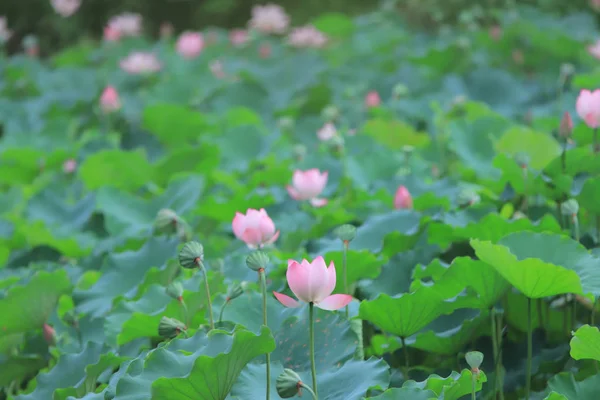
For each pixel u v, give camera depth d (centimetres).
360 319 795
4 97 1741
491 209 853
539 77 1520
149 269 851
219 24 3022
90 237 970
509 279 749
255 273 840
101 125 1438
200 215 951
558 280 739
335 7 2739
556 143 945
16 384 848
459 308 799
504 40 1593
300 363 759
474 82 1427
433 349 791
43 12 2928
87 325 845
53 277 830
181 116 1240
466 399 770
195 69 1777
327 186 987
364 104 1377
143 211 974
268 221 793
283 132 1228
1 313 827
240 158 1127
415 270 798
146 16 3052
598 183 827
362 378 739
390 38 1795
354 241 858
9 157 1169
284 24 1894
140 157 1054
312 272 714
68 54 2000
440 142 1112
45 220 1005
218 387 711
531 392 791
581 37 1570
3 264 948
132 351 802
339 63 1747
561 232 816
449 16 1891
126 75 1702
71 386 778
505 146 952
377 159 980
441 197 898
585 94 861
